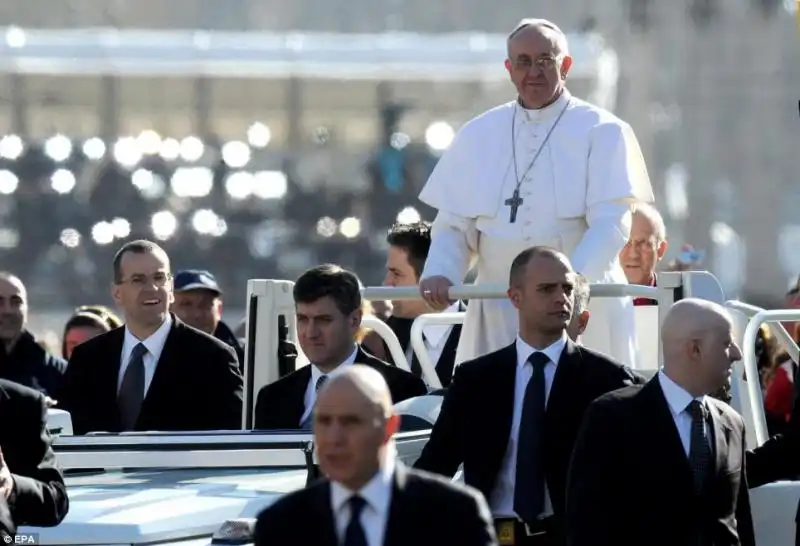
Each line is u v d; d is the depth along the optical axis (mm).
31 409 21844
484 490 24125
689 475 22625
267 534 17656
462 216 31359
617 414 22719
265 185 95750
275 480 24438
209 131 96062
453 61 93000
